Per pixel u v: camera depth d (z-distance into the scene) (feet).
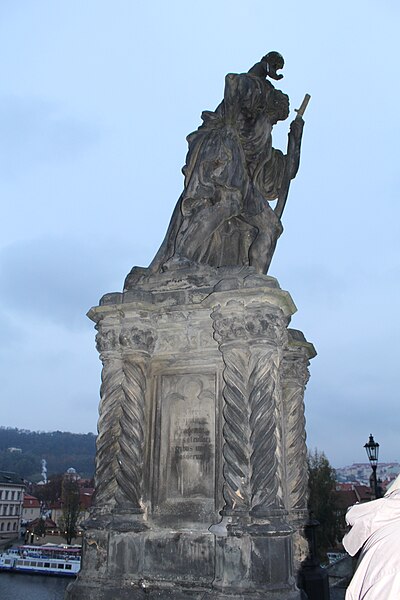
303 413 26.05
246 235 26.86
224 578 17.12
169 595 18.25
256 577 16.83
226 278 20.48
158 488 20.21
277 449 18.58
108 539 19.21
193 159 25.64
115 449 20.58
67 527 234.17
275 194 28.89
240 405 19.04
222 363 20.98
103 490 20.15
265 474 18.11
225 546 17.42
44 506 321.11
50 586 130.21
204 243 24.31
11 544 251.19
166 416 21.07
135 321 21.39
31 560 148.25
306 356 26.76
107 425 20.74
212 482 19.75
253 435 18.61
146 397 21.25
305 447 25.75
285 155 29.40
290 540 18.06
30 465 435.12
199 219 23.91
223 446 19.34
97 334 22.04
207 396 20.88
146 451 20.72
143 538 19.30
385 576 5.49
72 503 239.71
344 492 125.59
